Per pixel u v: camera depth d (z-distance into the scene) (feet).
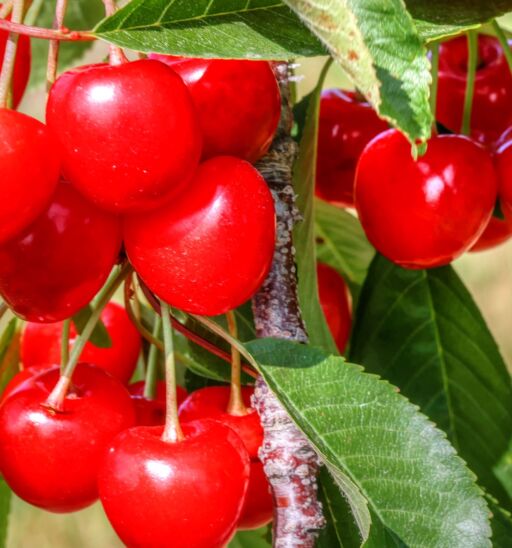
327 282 1.52
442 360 1.49
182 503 1.18
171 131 1.11
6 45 1.16
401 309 1.50
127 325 1.44
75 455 1.21
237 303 1.17
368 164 1.38
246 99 1.19
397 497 1.20
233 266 1.15
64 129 1.11
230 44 1.11
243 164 1.17
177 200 1.15
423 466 1.21
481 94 1.49
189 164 1.12
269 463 1.21
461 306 1.50
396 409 1.21
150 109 1.10
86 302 1.19
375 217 1.38
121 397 1.24
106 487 1.19
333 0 1.04
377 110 1.03
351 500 1.17
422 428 1.21
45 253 1.15
